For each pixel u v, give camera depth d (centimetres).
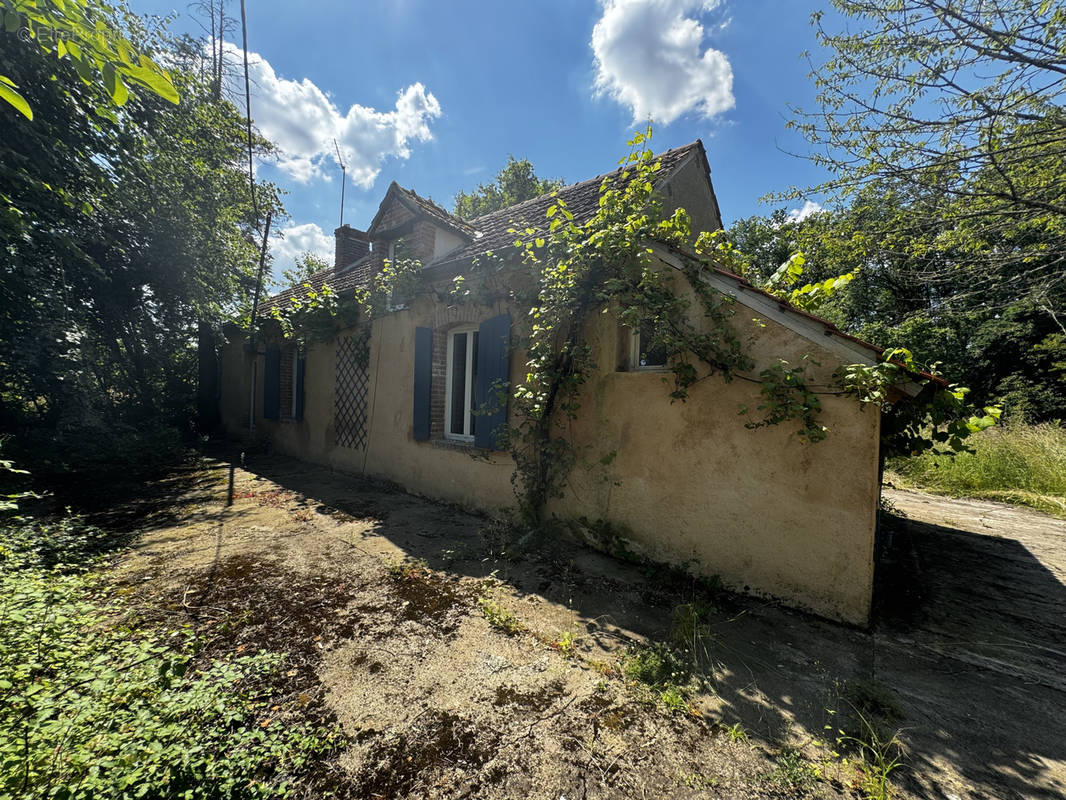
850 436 299
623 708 219
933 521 584
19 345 568
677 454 380
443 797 168
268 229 1083
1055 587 375
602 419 432
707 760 188
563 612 315
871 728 206
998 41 448
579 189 671
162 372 1193
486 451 530
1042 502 655
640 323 376
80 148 609
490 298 523
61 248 587
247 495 609
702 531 365
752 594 339
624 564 404
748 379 340
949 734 205
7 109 509
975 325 1495
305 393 875
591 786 174
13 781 136
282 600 317
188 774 160
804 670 252
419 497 619
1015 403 1373
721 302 348
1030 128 486
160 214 809
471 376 607
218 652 251
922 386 290
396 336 669
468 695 225
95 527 408
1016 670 256
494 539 451
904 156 555
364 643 268
